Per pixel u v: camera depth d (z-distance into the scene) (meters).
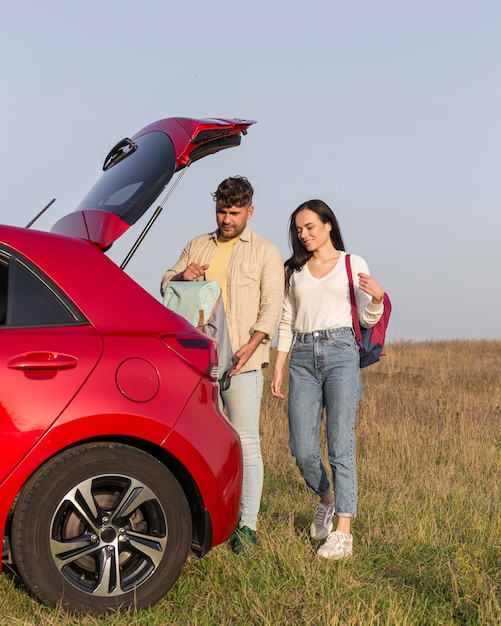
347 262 5.05
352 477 4.87
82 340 3.76
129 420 3.76
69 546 3.70
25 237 3.88
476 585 4.10
